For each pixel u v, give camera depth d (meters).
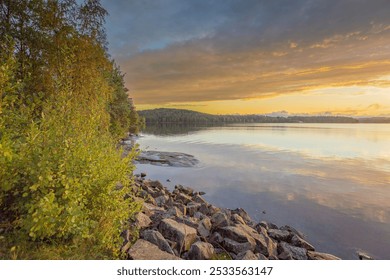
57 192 4.48
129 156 6.27
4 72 5.16
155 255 5.61
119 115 50.50
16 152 4.88
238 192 18.84
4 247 4.19
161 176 23.62
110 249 5.37
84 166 5.12
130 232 6.54
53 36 12.30
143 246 5.91
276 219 13.82
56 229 4.48
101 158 5.79
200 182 21.72
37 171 4.52
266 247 8.30
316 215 14.46
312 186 21.05
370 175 25.64
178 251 6.91
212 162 32.03
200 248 6.80
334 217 14.19
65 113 5.96
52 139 5.08
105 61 14.30
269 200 17.03
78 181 4.95
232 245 7.75
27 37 11.57
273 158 36.34
